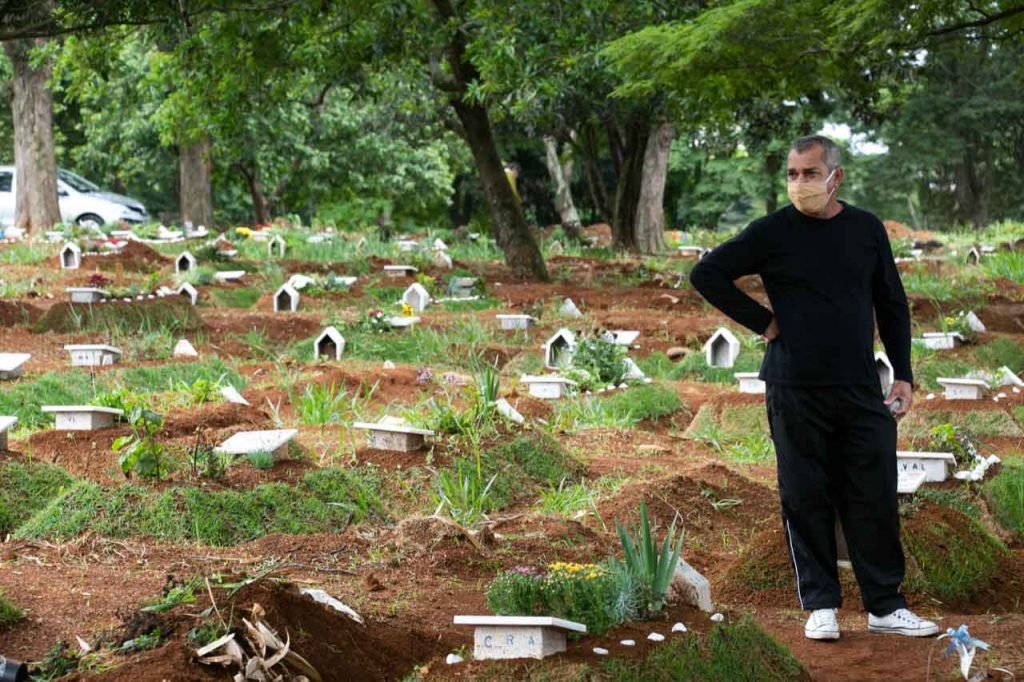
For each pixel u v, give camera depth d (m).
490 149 22.06
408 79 25.55
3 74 36.44
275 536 6.89
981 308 17.38
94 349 12.78
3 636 5.01
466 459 8.53
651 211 32.41
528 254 22.02
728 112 22.80
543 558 6.88
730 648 4.80
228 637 4.31
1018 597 6.84
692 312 18.44
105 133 35.78
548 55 18.67
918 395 13.03
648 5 19.05
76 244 21.50
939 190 57.06
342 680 4.56
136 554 6.53
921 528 6.97
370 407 11.05
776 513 8.33
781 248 5.75
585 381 12.91
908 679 5.10
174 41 18.70
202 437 8.30
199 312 16.61
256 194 34.91
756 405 11.67
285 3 16.66
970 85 48.41
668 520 8.02
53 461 7.93
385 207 43.84
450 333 15.75
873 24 15.66
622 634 4.70
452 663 4.54
